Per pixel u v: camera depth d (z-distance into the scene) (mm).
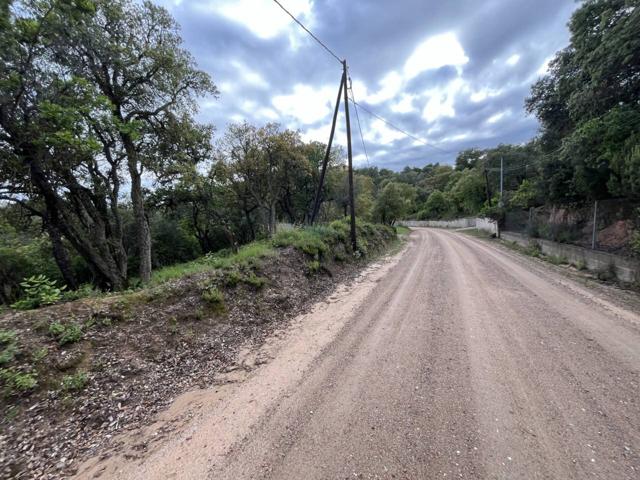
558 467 1955
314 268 8578
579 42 9305
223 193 21844
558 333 4242
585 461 1997
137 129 11664
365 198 33750
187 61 12961
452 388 2967
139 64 11609
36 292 5062
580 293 6375
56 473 2234
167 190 18781
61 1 7980
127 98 12195
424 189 70438
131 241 20750
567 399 2711
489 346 3889
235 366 3852
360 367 3516
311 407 2797
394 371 3367
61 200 9773
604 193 10000
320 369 3549
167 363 3881
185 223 27297
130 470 2205
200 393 3258
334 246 11492
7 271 15102
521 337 4141
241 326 5105
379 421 2523
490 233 24094
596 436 2232
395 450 2184
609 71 7691
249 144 21297
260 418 2693
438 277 8430
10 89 7547
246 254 7977
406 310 5590
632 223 7816
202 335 4613
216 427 2625
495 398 2770
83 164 10750
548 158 12617
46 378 3191
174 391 3340
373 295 6930
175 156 14539
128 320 4430
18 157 8266
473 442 2221
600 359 3445
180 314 4883
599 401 2668
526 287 7008
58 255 10289
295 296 6781
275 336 4816
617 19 7938
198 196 20266
